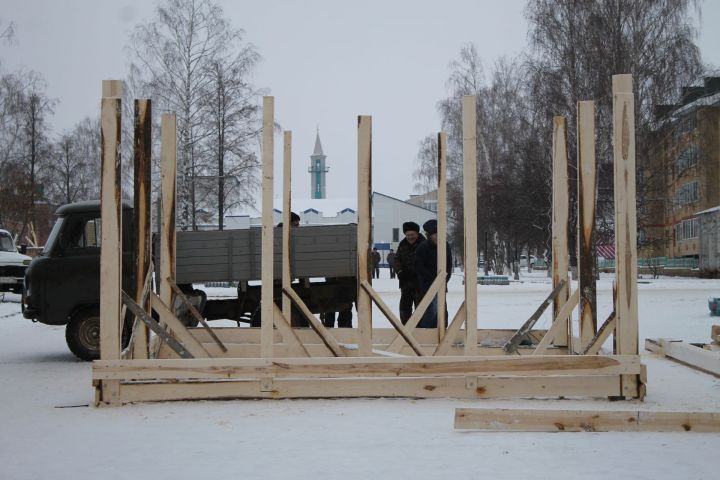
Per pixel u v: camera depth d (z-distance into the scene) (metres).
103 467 5.40
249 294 12.98
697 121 39.06
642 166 35.41
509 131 44.59
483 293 29.83
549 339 8.54
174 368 7.87
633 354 7.91
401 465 5.32
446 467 5.26
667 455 5.59
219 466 5.37
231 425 6.77
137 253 8.51
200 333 10.75
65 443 6.17
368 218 8.32
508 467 5.25
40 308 12.47
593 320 8.77
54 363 12.04
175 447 5.97
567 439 6.14
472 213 8.23
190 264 12.30
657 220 43.06
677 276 52.22
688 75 34.34
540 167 37.75
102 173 7.98
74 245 12.62
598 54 33.44
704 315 17.86
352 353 8.89
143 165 8.53
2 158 43.88
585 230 8.70
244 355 9.87
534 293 29.30
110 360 7.86
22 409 7.78
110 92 8.05
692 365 10.46
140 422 6.97
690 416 6.46
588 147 8.59
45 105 47.41
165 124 9.64
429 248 11.80
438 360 7.93
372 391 7.94
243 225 84.94
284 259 8.66
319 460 5.50
